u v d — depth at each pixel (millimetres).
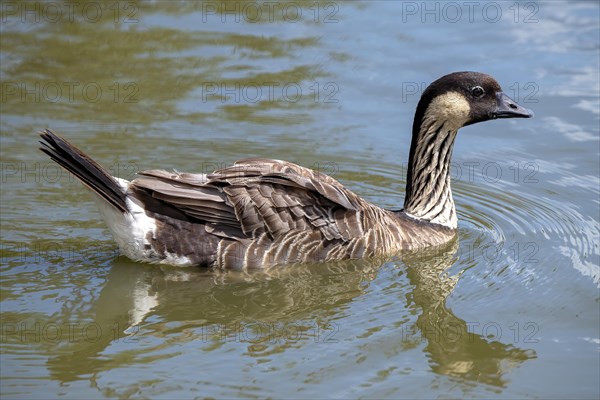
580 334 11695
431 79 19500
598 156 17125
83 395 9992
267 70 20406
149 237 13039
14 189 15602
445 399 10180
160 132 17922
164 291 12758
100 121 18250
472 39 21203
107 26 22562
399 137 18047
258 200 13094
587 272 13406
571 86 19031
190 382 10281
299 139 17891
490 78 14414
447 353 11164
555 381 10633
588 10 22469
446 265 13742
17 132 17594
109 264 13320
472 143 18031
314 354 10969
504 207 15828
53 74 20203
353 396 10117
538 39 21062
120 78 20094
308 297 12688
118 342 11203
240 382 10305
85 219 14766
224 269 13203
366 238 13594
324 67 20422
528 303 12539
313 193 13367
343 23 22469
